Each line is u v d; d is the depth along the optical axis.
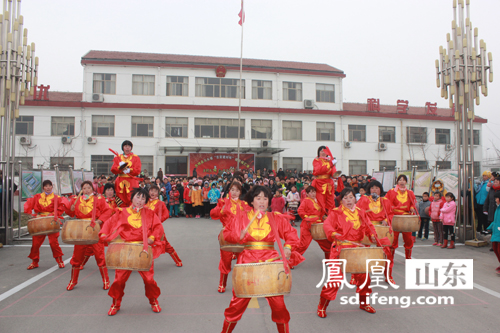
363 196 6.71
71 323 4.43
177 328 4.29
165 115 26.41
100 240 4.58
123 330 4.23
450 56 10.23
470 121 10.16
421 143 29.58
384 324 4.43
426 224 10.65
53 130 25.19
